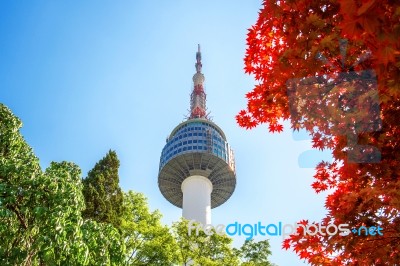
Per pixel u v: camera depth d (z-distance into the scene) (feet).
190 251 86.84
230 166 309.01
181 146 308.81
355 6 11.46
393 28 11.66
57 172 48.96
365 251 24.66
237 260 86.79
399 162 23.08
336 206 26.30
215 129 336.08
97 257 43.50
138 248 85.25
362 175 24.61
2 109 49.44
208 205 293.02
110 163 109.09
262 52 28.04
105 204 94.07
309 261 27.78
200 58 402.31
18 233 38.86
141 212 98.84
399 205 22.41
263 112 28.91
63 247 36.70
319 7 20.51
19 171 40.29
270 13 22.84
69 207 40.11
